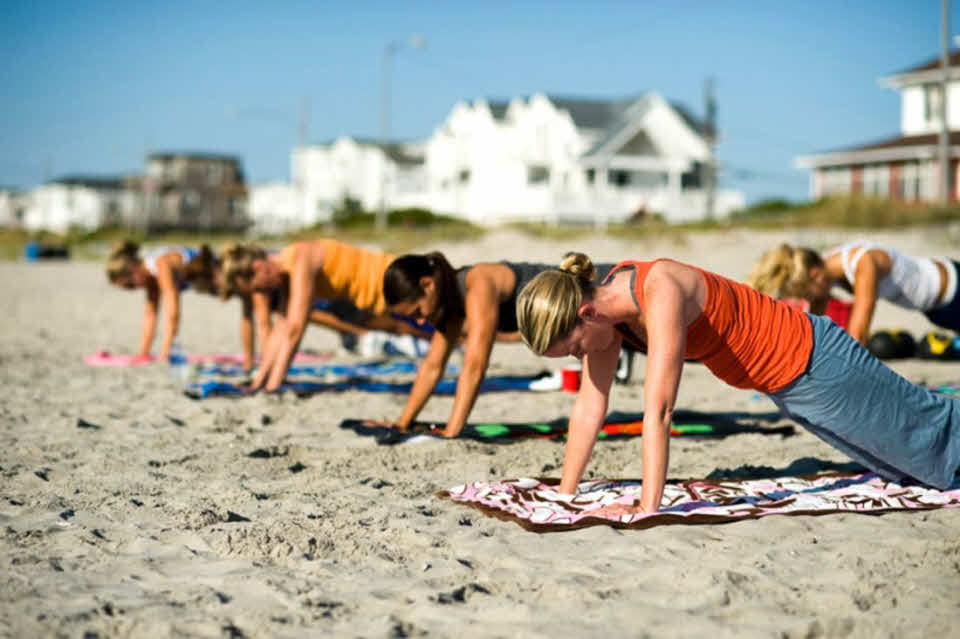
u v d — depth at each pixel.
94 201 88.88
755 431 5.95
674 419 6.36
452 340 5.67
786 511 3.95
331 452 5.41
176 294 9.35
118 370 8.98
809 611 2.97
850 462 5.07
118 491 4.52
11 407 6.95
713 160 39.03
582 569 3.35
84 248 45.34
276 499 4.42
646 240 24.78
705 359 3.90
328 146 64.75
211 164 87.06
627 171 42.12
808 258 6.24
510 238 28.23
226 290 7.39
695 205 40.84
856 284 6.26
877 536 3.66
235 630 2.87
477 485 4.38
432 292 5.25
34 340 12.22
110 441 5.75
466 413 5.50
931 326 12.02
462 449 5.31
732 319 3.75
